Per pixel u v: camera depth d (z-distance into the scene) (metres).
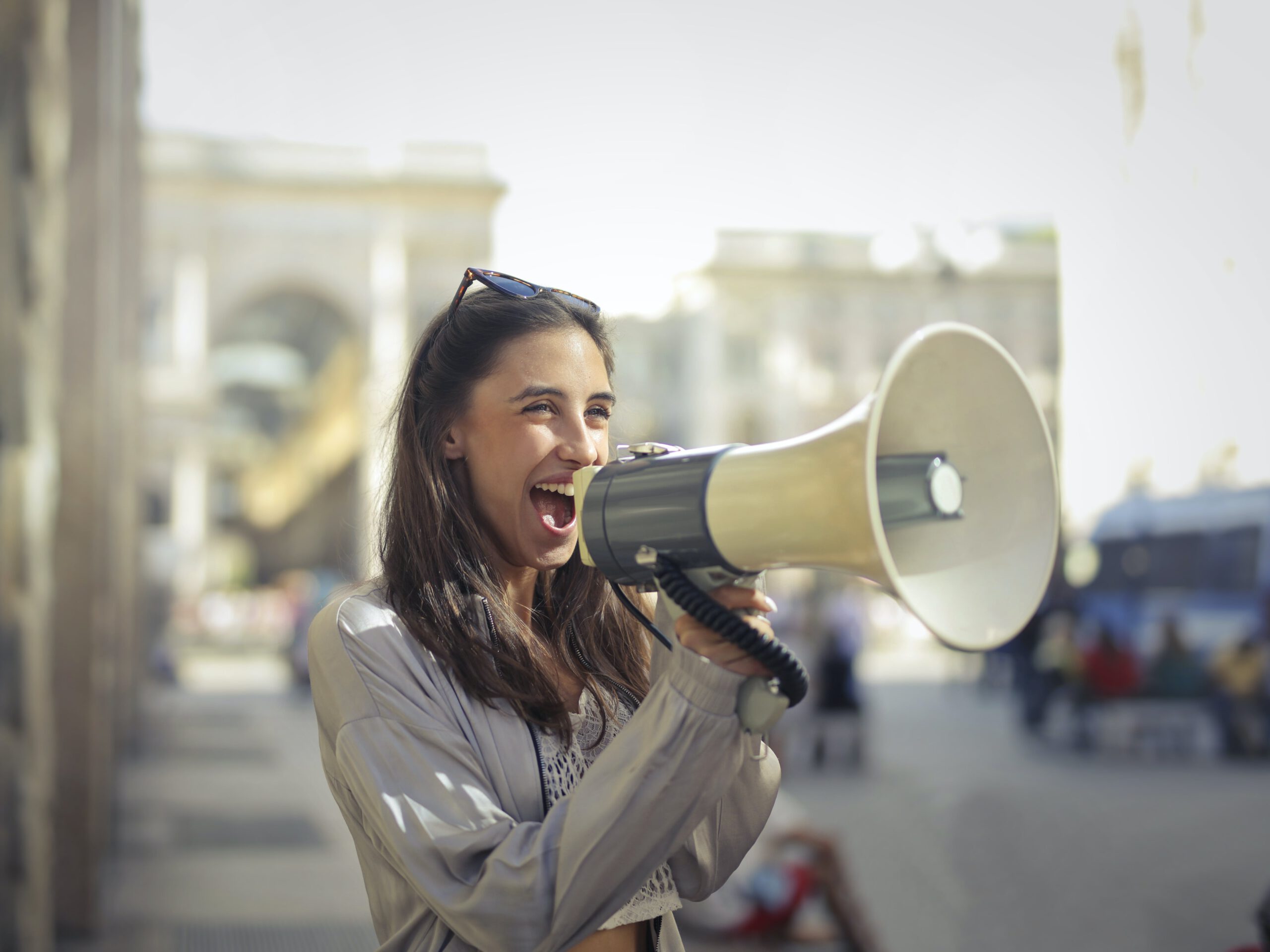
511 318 1.38
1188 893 6.34
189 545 47.78
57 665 5.44
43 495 4.09
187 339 48.78
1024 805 9.15
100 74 5.62
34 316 3.83
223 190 49.62
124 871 6.70
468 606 1.31
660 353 47.88
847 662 11.45
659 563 1.07
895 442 1.03
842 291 45.88
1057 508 1.04
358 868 6.76
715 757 1.05
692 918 5.29
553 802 1.24
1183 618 16.48
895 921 5.85
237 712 16.47
